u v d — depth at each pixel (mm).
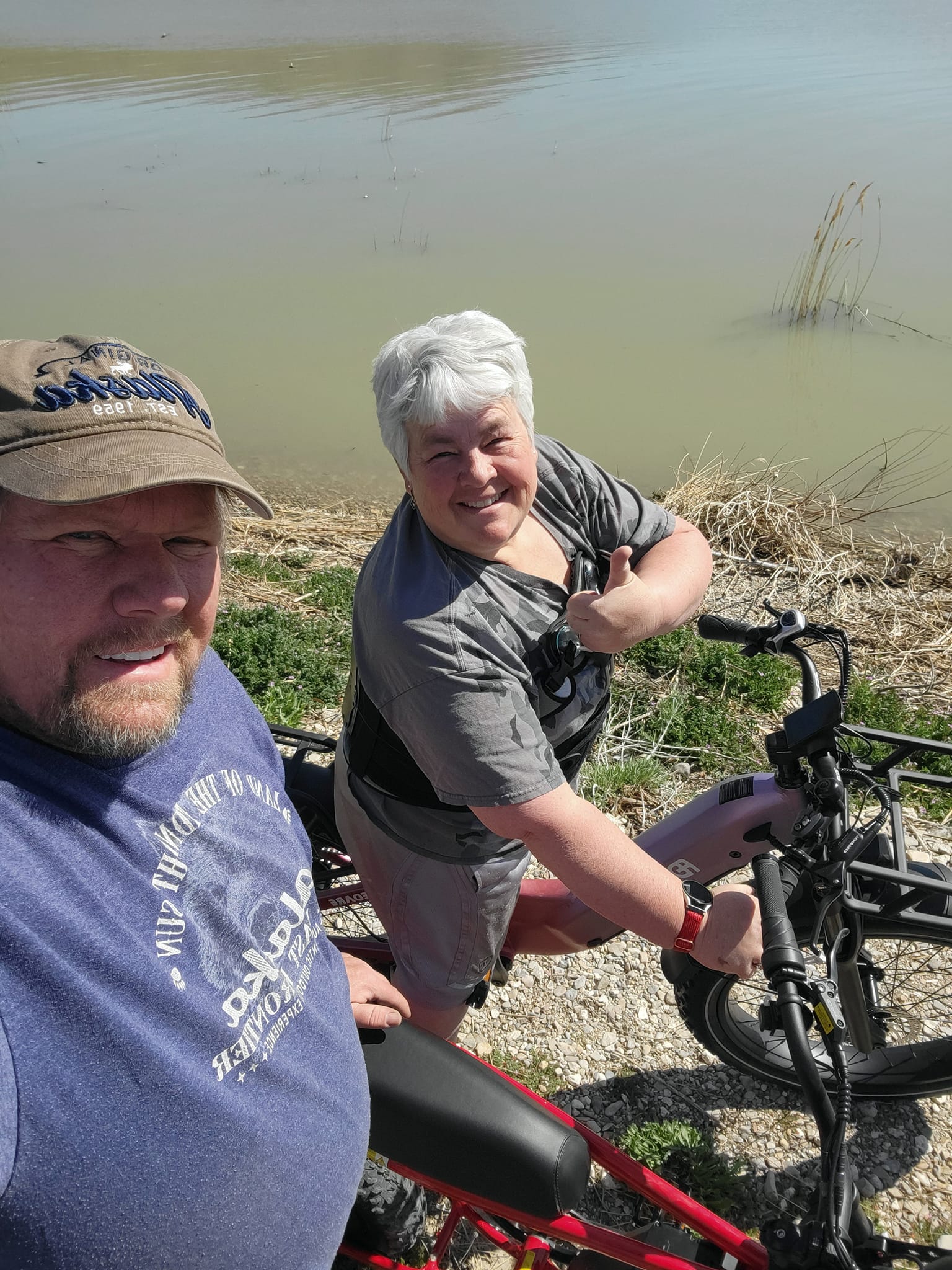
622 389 4512
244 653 2279
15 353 602
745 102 10016
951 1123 1417
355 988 987
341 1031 802
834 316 5215
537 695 1047
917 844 1864
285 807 834
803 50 13594
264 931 729
